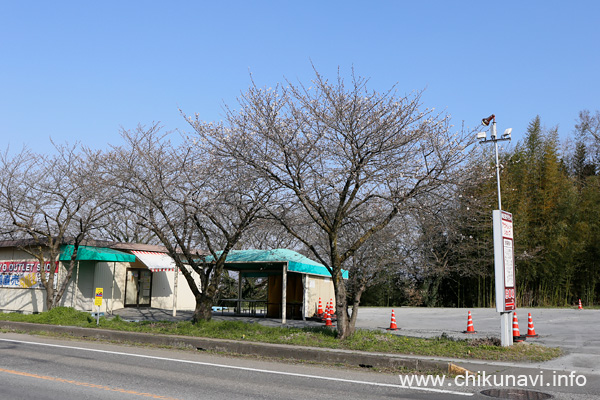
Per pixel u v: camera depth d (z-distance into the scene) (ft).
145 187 55.52
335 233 47.73
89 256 76.18
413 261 71.15
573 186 116.26
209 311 57.57
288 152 46.19
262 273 86.17
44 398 25.22
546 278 107.14
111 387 28.02
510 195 102.89
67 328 57.31
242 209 52.47
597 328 65.16
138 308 87.25
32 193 73.36
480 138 45.19
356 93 45.96
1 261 89.30
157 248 89.25
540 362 36.58
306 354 40.52
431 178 44.47
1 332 59.21
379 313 97.45
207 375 32.50
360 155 45.11
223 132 49.39
